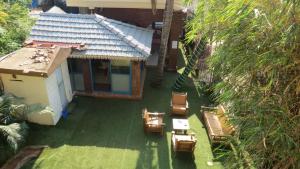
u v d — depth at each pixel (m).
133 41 13.69
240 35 5.43
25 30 14.69
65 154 10.43
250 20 5.33
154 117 12.19
